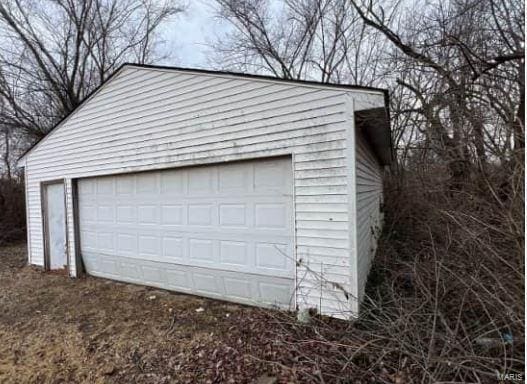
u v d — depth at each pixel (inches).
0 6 550.3
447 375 97.1
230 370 126.0
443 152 175.6
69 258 288.5
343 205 153.8
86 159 270.4
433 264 142.9
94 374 133.0
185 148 207.3
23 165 342.0
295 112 165.6
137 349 150.5
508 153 134.3
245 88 181.0
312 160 161.6
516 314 97.5
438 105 179.3
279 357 131.0
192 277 214.2
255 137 178.4
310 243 163.9
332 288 157.8
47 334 174.4
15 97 580.4
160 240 228.7
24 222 550.9
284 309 175.9
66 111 629.9
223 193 195.5
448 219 160.7
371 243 256.4
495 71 186.5
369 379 108.7
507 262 106.5
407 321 114.0
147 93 225.0
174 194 218.8
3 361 148.7
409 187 318.7
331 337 139.8
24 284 275.4
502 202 122.3
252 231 185.0
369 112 153.3
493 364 95.6
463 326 103.3
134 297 222.8
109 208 260.7
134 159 235.5
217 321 173.3
